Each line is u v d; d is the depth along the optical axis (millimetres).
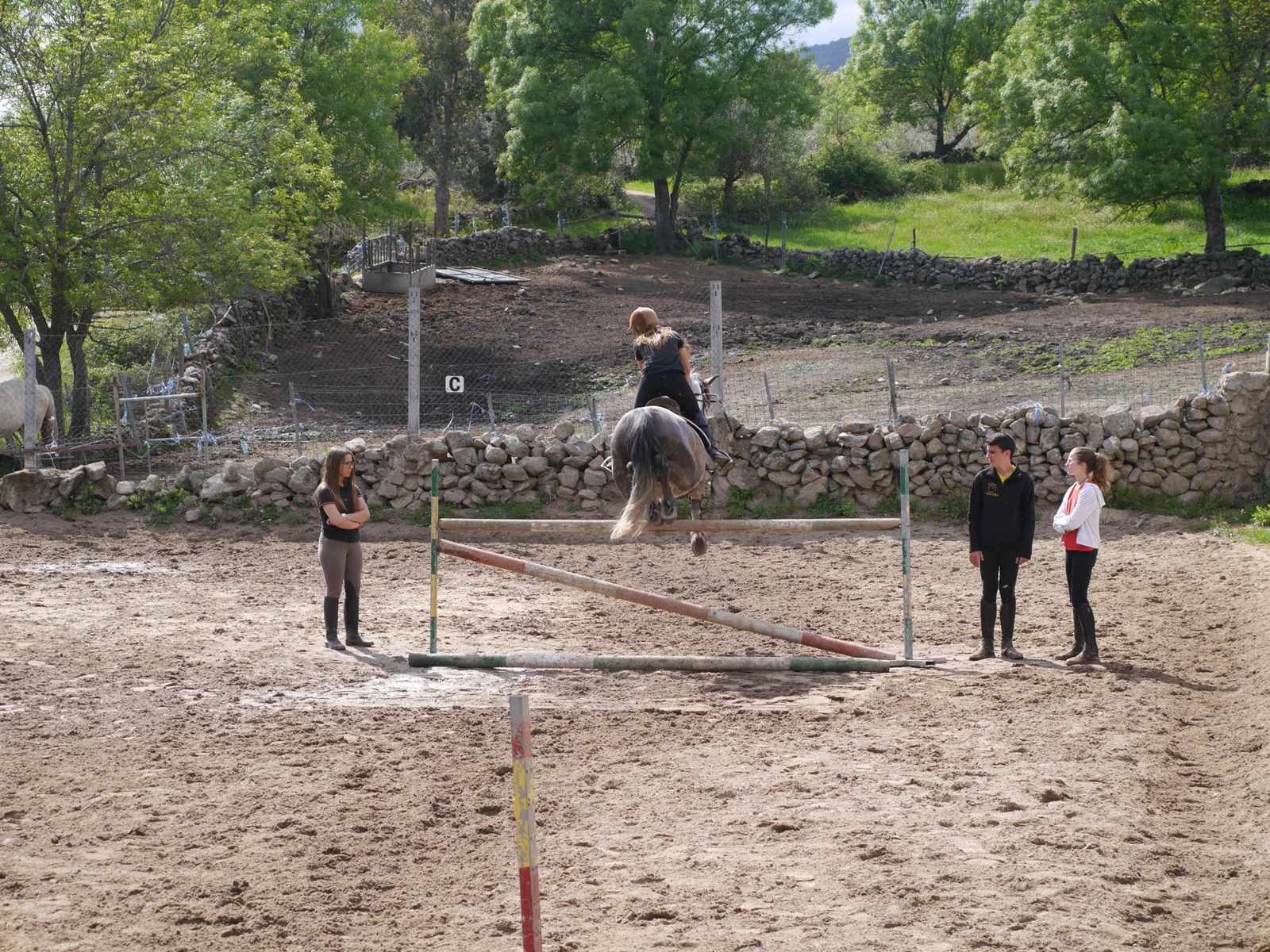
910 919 5391
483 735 8289
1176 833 6570
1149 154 38500
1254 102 37656
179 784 7281
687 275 43688
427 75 56031
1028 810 6754
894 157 66812
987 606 10383
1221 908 5652
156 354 26922
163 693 9234
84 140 22828
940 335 32562
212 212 23297
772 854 6176
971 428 16641
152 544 15805
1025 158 41562
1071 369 26578
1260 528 15086
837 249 45375
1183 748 8047
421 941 5309
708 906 5586
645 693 9477
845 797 6977
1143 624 11422
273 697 9188
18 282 21781
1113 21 39969
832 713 8797
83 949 5203
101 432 21062
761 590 13375
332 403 27578
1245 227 46812
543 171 47312
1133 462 16375
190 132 23625
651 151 46875
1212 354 26312
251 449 21328
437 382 29969
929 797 6957
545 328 35406
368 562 15008
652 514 8789
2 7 21953
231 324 29594
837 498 16828
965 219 53500
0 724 8367
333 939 5336
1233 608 11711
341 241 45812
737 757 7785
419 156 57469
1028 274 39875
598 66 47438
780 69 47656
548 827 6637
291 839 6457
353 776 7438
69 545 15523
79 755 7777
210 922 5488
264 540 16281
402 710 8891
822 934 5266
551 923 5441
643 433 8500
